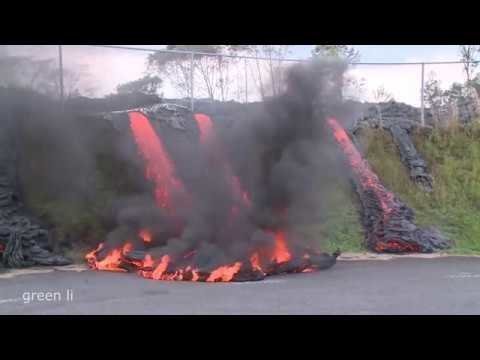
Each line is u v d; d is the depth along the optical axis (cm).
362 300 1092
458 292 1181
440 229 1942
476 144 2248
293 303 1060
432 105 2364
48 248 1616
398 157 2177
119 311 988
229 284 1280
